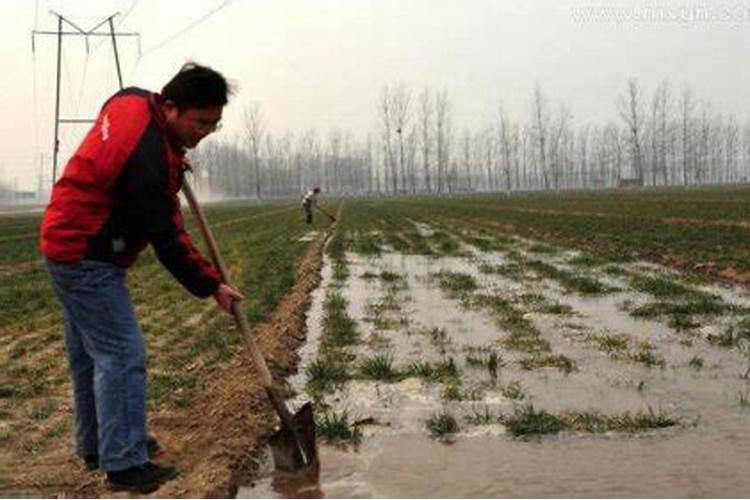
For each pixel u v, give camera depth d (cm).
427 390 783
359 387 798
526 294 1399
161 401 746
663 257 1917
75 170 482
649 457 579
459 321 1170
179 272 507
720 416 672
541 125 11812
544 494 516
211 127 499
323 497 524
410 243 2648
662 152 11412
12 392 795
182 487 518
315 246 2647
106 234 490
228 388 765
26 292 1602
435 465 576
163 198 485
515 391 766
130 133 476
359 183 15462
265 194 15162
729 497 503
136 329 512
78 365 542
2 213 10188
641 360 878
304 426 570
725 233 2403
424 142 12412
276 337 1002
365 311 1281
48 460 590
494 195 10600
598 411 696
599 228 2950
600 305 1271
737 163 14700
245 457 589
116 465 509
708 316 1130
